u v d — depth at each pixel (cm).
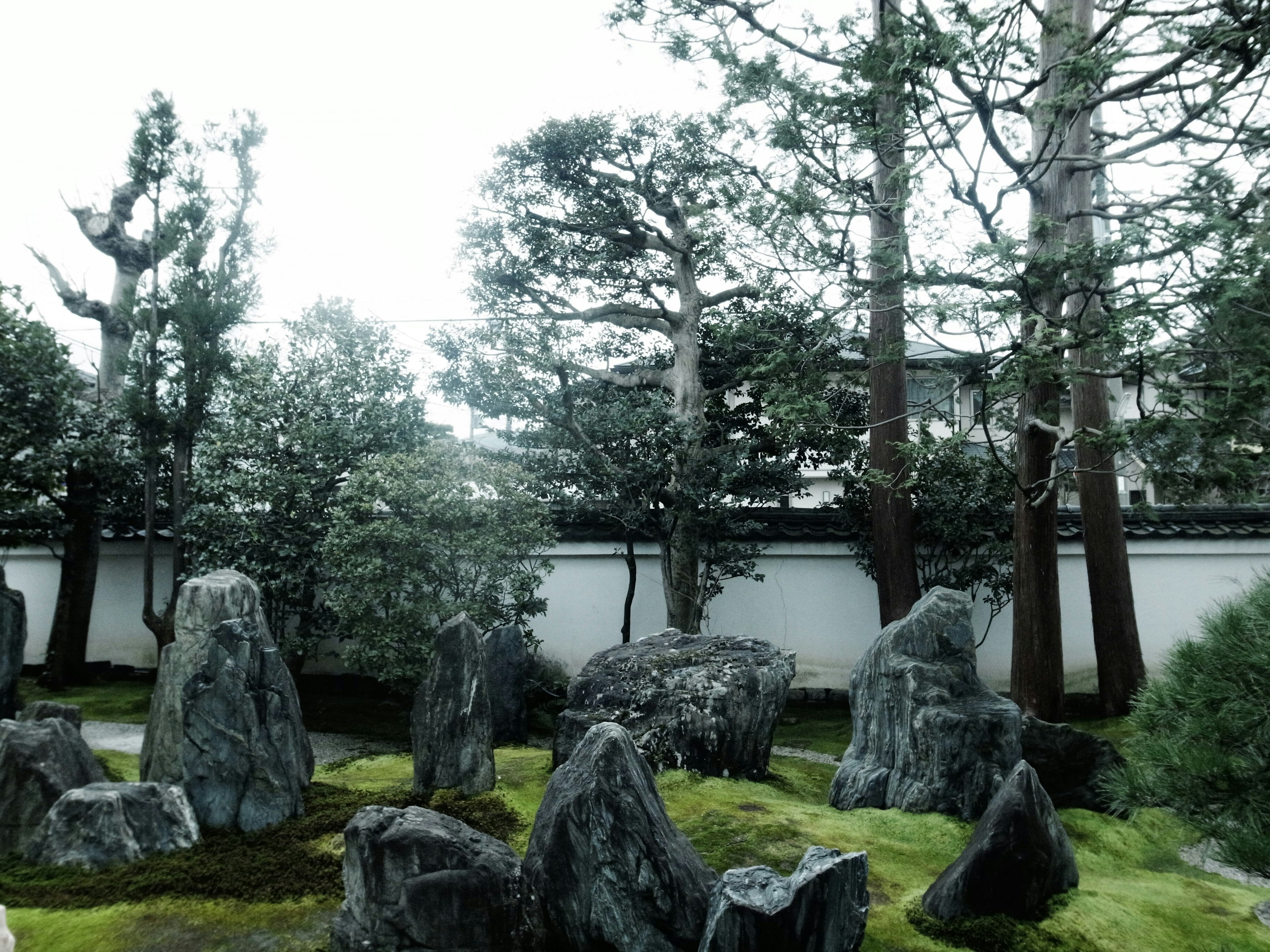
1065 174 1008
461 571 997
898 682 688
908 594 1116
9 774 546
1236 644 356
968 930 470
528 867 447
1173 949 466
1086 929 477
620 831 430
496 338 1148
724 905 396
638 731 728
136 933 448
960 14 768
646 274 1317
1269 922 506
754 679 766
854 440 1197
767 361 1052
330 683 1232
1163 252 709
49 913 465
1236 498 770
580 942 429
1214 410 699
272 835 570
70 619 1189
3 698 825
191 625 605
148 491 1128
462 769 657
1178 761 347
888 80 811
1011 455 1067
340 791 662
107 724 990
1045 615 1016
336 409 1080
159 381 1119
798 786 775
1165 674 387
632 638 1230
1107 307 775
